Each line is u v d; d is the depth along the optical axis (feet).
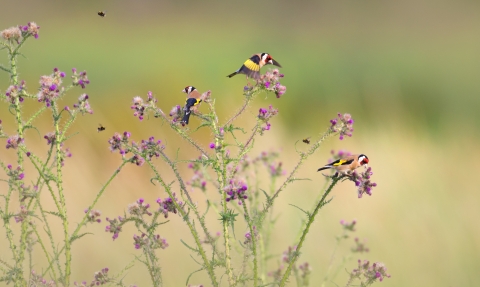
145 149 20.01
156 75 108.37
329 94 98.07
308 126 85.61
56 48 136.77
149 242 20.72
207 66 117.70
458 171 50.24
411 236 38.70
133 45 157.38
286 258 25.95
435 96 102.78
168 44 162.50
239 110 20.95
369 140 58.70
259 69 22.20
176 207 20.35
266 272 25.88
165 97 97.30
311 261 34.63
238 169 26.63
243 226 30.66
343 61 129.29
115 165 48.49
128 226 38.01
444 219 40.37
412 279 35.96
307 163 50.62
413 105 96.17
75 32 173.68
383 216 40.32
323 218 38.47
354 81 112.37
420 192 43.75
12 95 20.31
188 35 181.78
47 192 41.93
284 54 148.46
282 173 28.27
